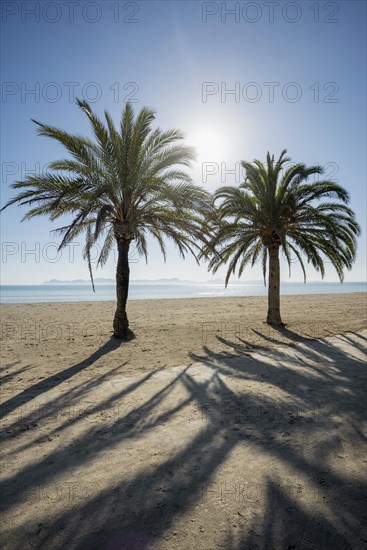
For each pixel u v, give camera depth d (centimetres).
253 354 888
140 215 1168
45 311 2091
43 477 331
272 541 246
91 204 970
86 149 1030
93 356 876
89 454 377
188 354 894
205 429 440
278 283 1466
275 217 1345
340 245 1375
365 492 305
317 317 1748
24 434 428
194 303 2747
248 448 388
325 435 421
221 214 1349
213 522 267
